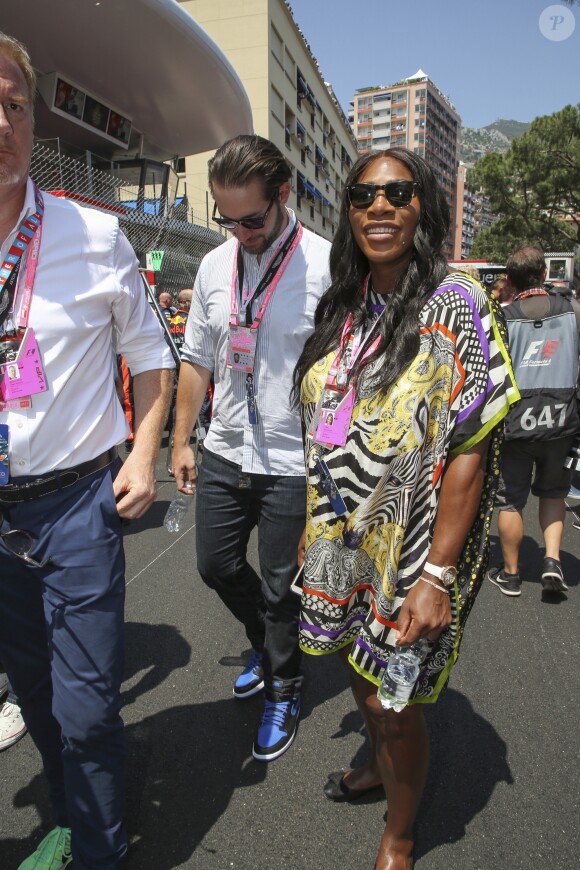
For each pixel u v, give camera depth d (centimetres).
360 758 202
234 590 222
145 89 1224
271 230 186
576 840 167
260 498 202
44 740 163
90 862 148
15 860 166
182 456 219
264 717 209
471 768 195
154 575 346
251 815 178
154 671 251
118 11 946
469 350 129
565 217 3500
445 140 12088
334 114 3900
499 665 254
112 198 1006
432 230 138
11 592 151
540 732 212
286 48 2719
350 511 144
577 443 306
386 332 137
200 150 1602
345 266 152
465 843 166
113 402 153
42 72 1127
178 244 1099
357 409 141
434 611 132
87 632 142
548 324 300
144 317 158
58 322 136
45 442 137
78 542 141
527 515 461
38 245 135
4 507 141
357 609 155
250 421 196
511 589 319
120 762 150
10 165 127
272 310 191
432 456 134
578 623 290
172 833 172
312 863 162
